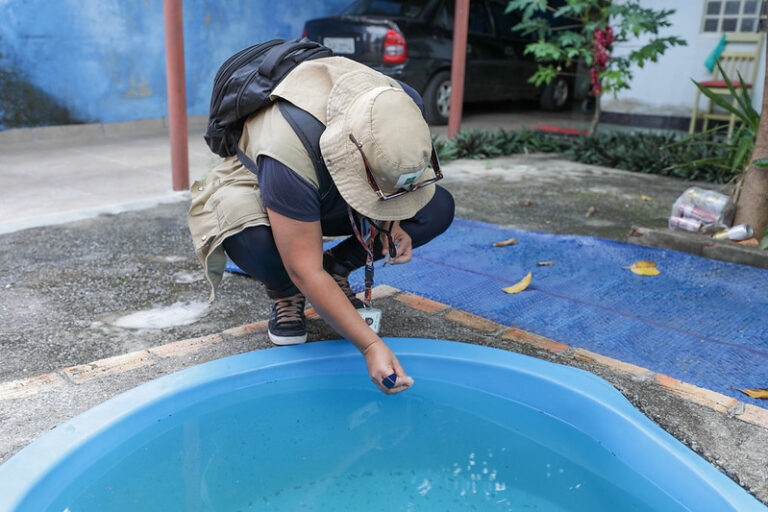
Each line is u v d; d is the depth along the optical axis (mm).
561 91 9102
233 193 1809
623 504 1490
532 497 1496
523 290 2703
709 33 6199
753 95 6078
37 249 3092
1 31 5832
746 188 3318
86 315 2389
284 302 2062
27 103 6137
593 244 3334
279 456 1638
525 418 1856
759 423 1730
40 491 1426
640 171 5473
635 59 5922
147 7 6770
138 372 1936
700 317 2461
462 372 1982
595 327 2363
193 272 2861
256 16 7609
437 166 1650
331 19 7285
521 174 5219
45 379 1883
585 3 5785
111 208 3828
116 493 1474
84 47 6391
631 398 1839
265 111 1709
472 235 3465
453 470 1600
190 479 1532
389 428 1784
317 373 1991
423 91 7430
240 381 1896
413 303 2492
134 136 6625
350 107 1553
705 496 1460
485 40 7949
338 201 1837
